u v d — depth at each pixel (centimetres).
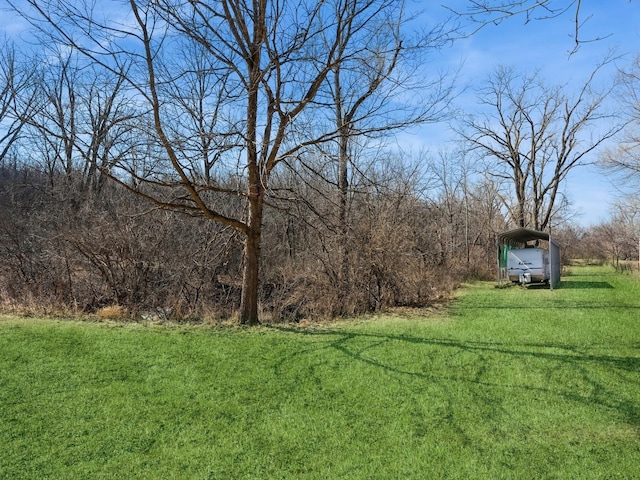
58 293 1209
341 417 577
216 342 884
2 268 1262
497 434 534
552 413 585
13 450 494
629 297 1614
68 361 770
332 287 1236
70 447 503
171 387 668
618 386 672
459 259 2516
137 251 1197
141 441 518
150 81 852
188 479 446
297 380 697
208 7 918
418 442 516
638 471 454
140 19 833
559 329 1030
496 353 830
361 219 1350
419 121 1088
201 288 1198
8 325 986
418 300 1390
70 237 1176
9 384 670
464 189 3291
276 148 978
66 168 1661
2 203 1744
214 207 1320
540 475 450
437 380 696
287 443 515
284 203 1403
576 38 457
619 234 4253
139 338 905
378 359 793
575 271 3319
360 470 461
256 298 1077
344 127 1059
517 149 3306
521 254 2003
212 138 908
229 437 528
